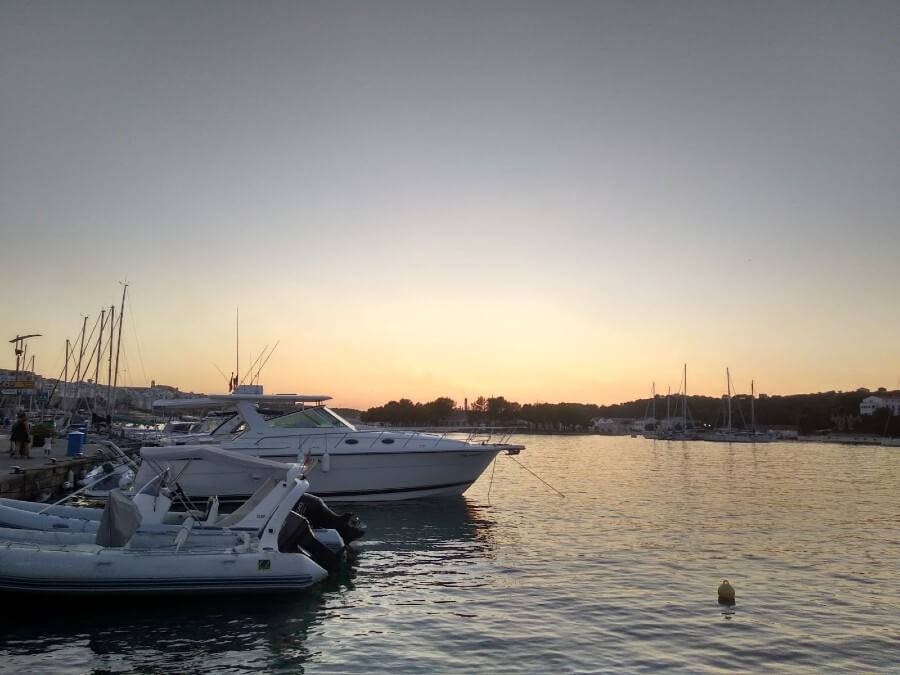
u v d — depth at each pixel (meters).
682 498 28.03
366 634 9.99
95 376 59.94
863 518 22.58
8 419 54.72
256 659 8.98
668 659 9.16
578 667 8.81
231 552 11.62
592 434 169.88
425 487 22.12
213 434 22.88
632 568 14.53
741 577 13.85
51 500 22.69
